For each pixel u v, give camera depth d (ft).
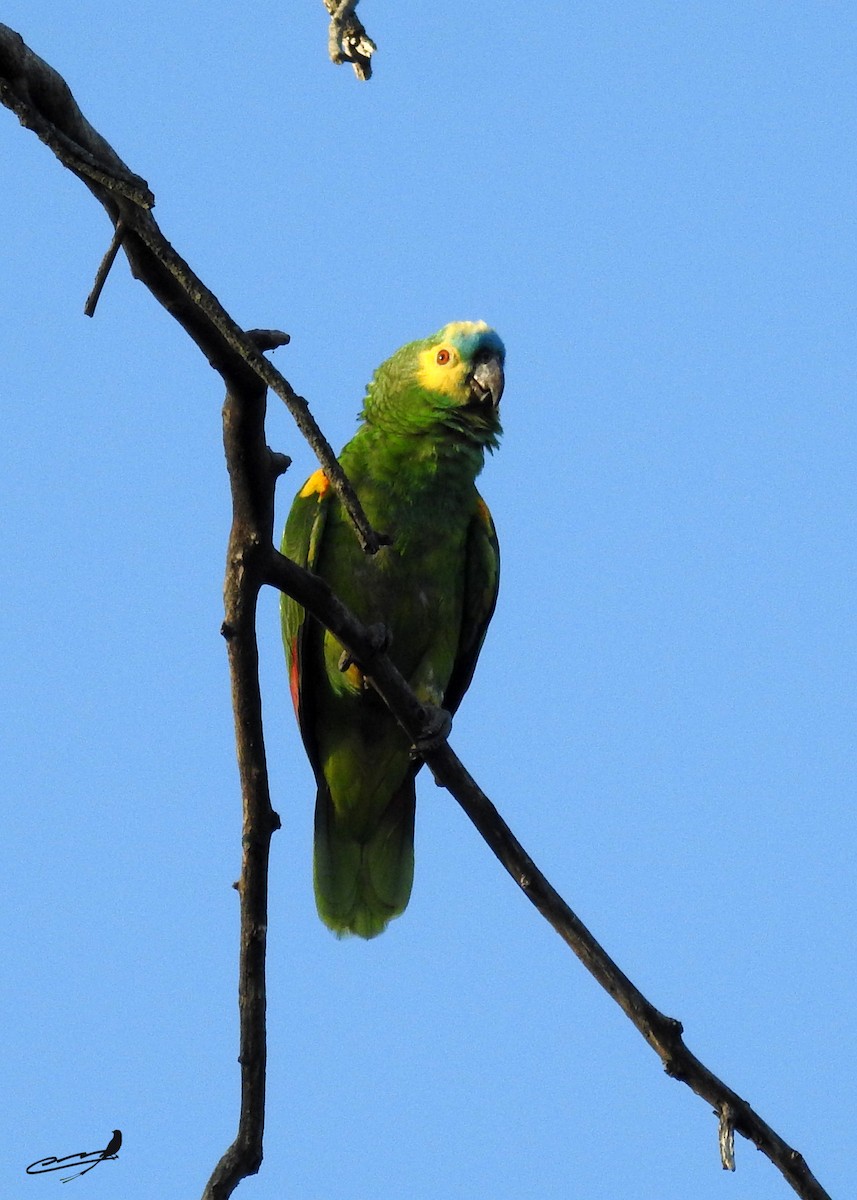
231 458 23.15
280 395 20.16
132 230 19.53
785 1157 27.94
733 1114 27.68
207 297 19.58
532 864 28.66
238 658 25.04
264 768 25.90
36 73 19.02
